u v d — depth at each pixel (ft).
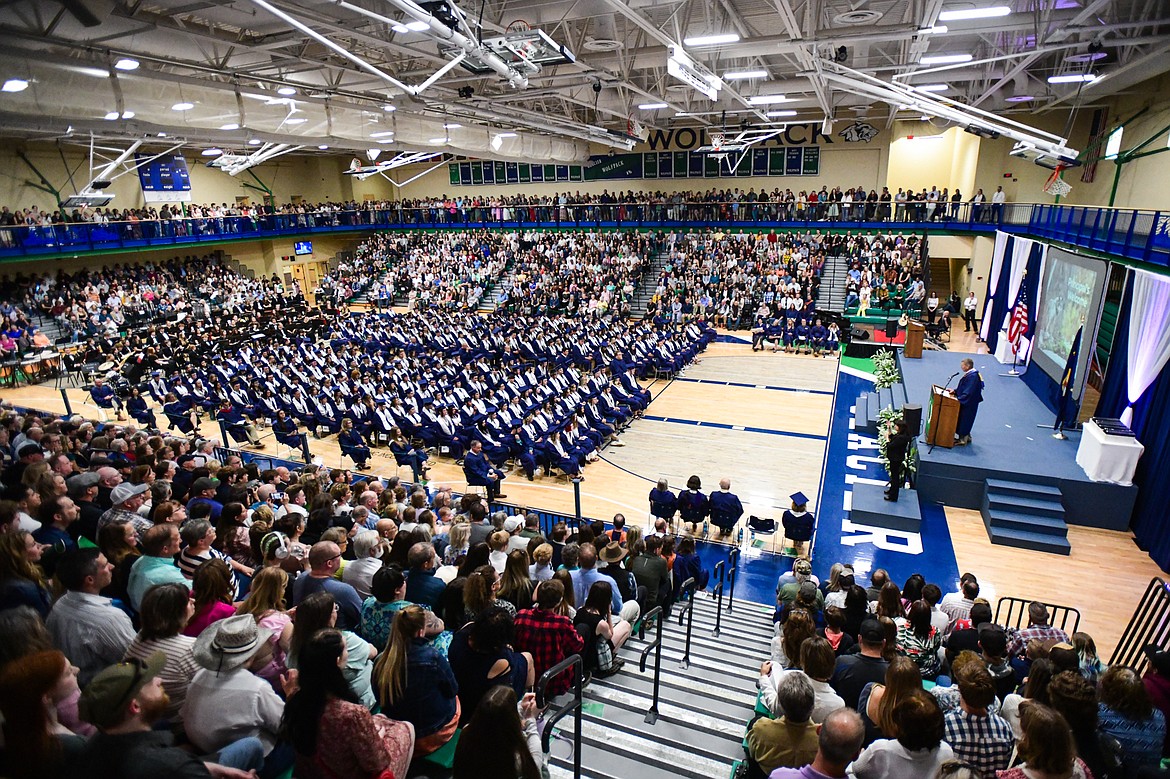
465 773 8.97
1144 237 48.96
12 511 18.11
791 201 112.57
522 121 74.64
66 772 8.36
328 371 75.72
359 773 9.79
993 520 42.14
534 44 37.27
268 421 68.08
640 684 20.56
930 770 10.60
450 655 13.99
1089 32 52.24
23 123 41.22
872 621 15.94
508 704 9.13
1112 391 46.32
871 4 53.98
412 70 63.67
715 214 117.70
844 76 57.16
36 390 79.20
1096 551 39.91
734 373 81.76
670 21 54.24
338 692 9.94
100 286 103.09
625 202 127.54
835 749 9.91
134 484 26.68
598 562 25.32
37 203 99.45
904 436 44.34
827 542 42.80
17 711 8.21
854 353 87.25
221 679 11.61
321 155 148.36
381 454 60.39
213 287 116.16
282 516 23.22
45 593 15.94
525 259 127.54
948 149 111.45
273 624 14.47
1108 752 12.38
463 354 89.25
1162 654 16.02
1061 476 42.65
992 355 74.49
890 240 105.50
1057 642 20.61
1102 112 83.35
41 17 35.55
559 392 68.64
